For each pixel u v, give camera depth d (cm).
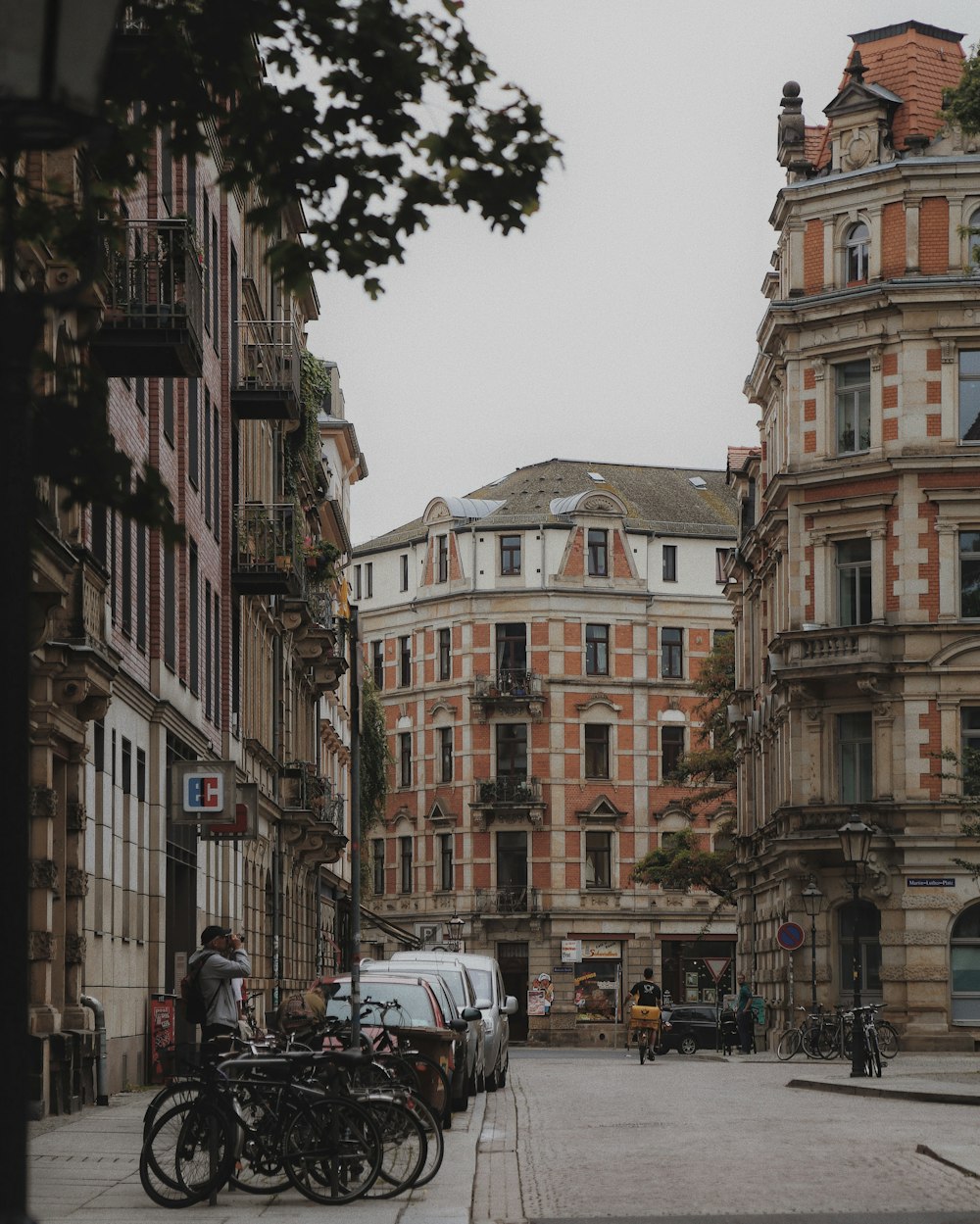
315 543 5622
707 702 7588
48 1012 2191
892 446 5203
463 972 2928
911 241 5209
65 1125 2042
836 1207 1402
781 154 5503
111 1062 2589
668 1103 2673
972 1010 5056
